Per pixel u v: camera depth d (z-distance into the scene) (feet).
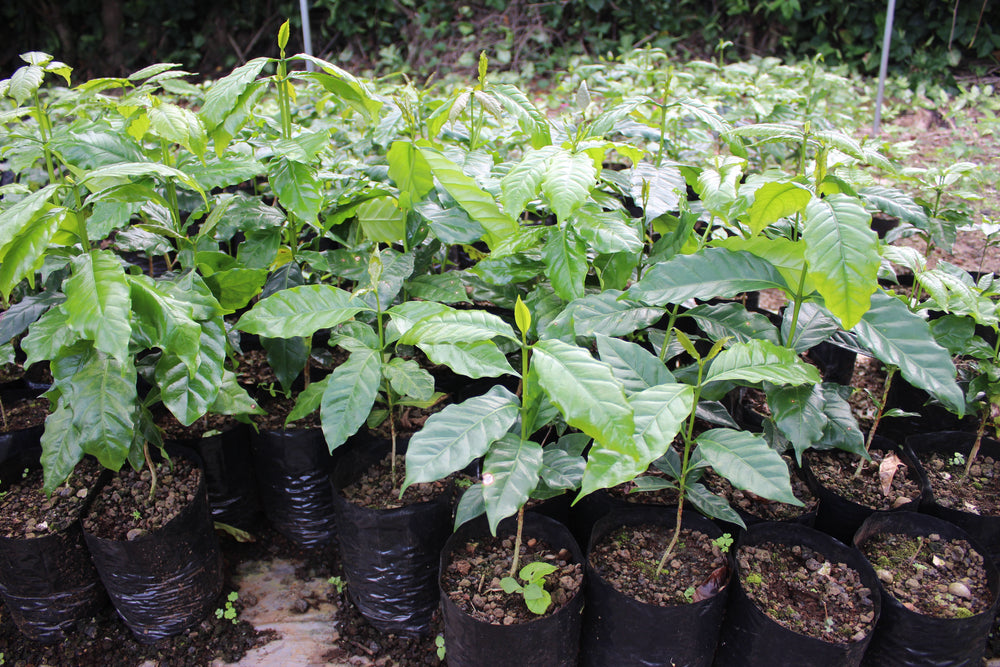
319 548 8.04
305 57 6.68
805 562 6.15
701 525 6.36
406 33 29.17
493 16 28.14
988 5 23.80
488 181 6.84
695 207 7.38
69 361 6.03
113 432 5.82
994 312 6.45
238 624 7.16
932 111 19.74
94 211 6.38
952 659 5.65
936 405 8.01
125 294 4.97
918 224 7.52
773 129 6.39
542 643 5.58
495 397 5.38
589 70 13.70
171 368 5.98
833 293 5.02
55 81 30.35
